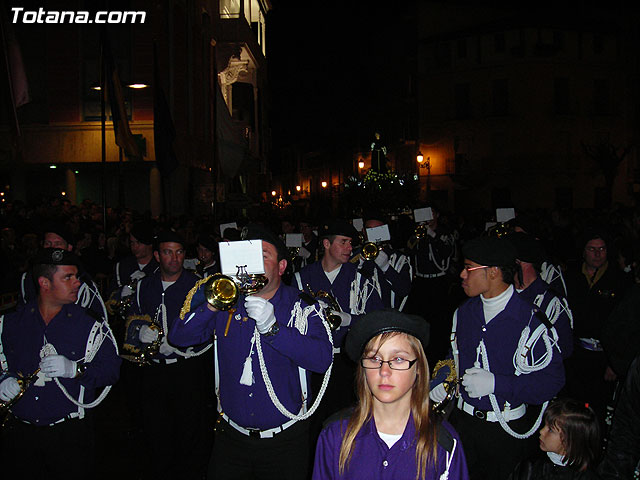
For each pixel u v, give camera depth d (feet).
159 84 58.29
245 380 12.39
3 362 13.53
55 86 68.54
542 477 12.18
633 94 134.51
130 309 19.49
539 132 131.54
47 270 13.37
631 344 14.39
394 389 8.39
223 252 11.03
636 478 11.11
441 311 38.27
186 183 74.43
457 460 8.49
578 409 11.96
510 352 13.07
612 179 121.90
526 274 16.22
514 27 130.93
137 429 22.38
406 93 149.69
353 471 8.52
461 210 138.00
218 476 12.83
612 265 20.36
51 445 13.44
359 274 20.17
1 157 67.82
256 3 132.26
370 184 82.43
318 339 12.07
